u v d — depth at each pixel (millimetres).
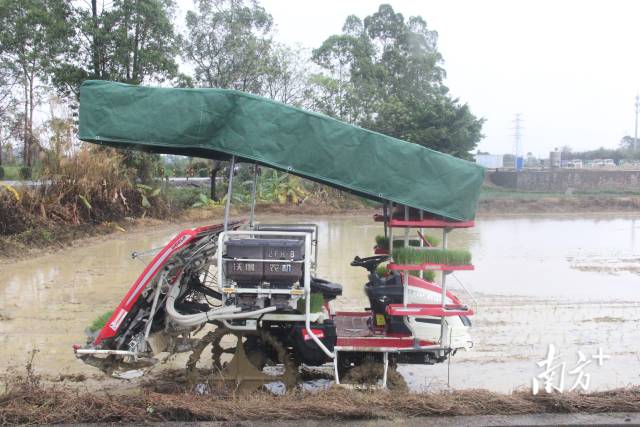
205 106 4781
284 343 5309
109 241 15938
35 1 22562
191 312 5309
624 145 100062
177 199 24500
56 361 6176
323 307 5379
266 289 4750
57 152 16906
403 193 4973
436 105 33406
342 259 13297
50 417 4414
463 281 11094
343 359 5402
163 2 25625
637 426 4402
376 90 37688
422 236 5918
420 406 4613
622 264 13281
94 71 22578
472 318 8281
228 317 4828
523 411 4652
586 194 34531
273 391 5371
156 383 5488
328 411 4520
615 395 4844
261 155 4859
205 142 4828
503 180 38688
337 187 5512
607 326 7906
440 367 6238
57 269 11672
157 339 5035
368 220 24797
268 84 31828
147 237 17016
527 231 20734
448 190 4961
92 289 9844
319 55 39750
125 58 22531
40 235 14281
